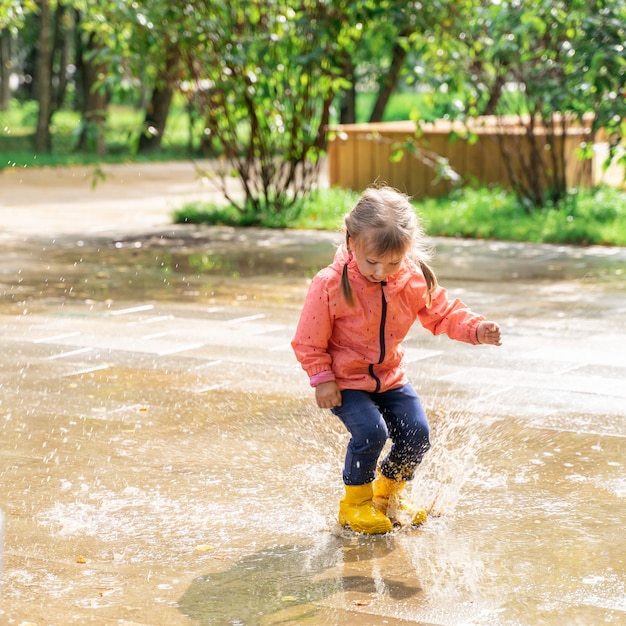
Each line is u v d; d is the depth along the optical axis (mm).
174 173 23422
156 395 5668
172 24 11984
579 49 11438
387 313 3828
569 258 10484
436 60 12219
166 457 4672
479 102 12984
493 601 3217
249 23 12820
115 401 5551
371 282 3807
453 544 3699
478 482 4340
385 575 3428
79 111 40844
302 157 13562
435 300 3957
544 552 3609
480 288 8844
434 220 12688
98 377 6035
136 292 8805
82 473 4457
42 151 30109
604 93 11586
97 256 10828
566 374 6043
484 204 13516
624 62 10883
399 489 4008
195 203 14758
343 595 3271
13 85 51750
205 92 12852
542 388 5754
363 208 3695
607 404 5449
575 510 4020
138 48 12336
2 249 11258
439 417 5246
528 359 6410
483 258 10508
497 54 12102
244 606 3197
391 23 12414
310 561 3555
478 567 3486
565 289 8797
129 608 3184
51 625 3062
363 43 13422
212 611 3164
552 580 3373
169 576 3432
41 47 29812
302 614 3135
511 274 9555
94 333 7191
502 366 6250
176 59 13070
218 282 9289
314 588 3326
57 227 13266
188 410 5395
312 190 15180
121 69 12344
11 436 4945
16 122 40938
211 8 12391
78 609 3176
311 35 12633
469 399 5555
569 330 7211
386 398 3961
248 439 4934
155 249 11336
